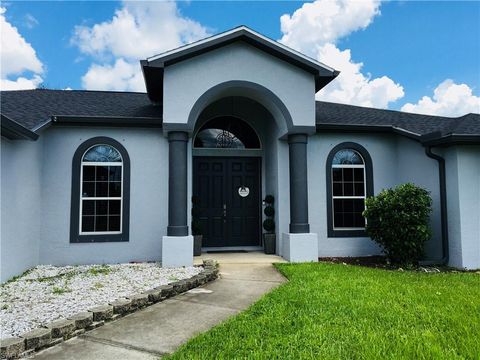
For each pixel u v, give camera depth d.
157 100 9.48
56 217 7.69
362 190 9.16
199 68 7.62
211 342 3.24
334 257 8.73
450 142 7.28
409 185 7.66
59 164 7.79
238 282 5.95
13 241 6.20
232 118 10.08
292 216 7.99
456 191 7.43
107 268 7.13
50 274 6.64
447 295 4.79
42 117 7.45
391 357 2.88
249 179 9.94
